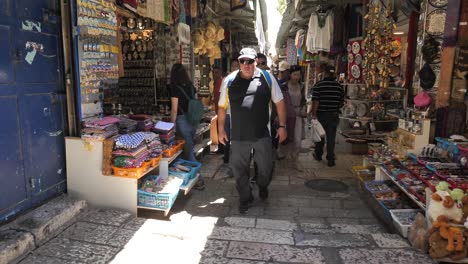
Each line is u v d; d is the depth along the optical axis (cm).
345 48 877
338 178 580
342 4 868
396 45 784
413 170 403
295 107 619
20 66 330
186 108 512
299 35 1141
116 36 446
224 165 644
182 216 409
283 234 348
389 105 821
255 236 342
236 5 870
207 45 827
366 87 731
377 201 417
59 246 306
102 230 338
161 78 646
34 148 350
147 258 296
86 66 395
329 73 649
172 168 483
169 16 589
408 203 400
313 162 687
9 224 314
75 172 392
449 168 383
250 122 404
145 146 400
